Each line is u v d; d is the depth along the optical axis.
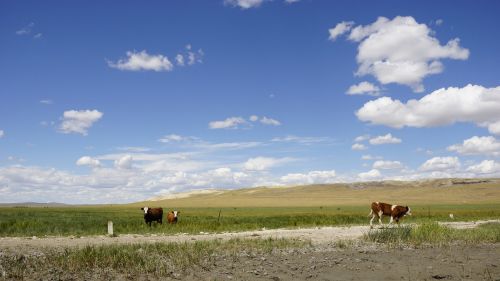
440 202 156.00
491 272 14.71
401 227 25.34
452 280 13.50
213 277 13.36
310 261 16.42
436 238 23.05
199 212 82.50
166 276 13.36
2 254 17.06
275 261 16.39
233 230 33.06
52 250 18.06
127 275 13.20
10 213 64.62
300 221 46.41
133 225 37.81
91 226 36.09
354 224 43.69
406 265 15.91
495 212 72.56
